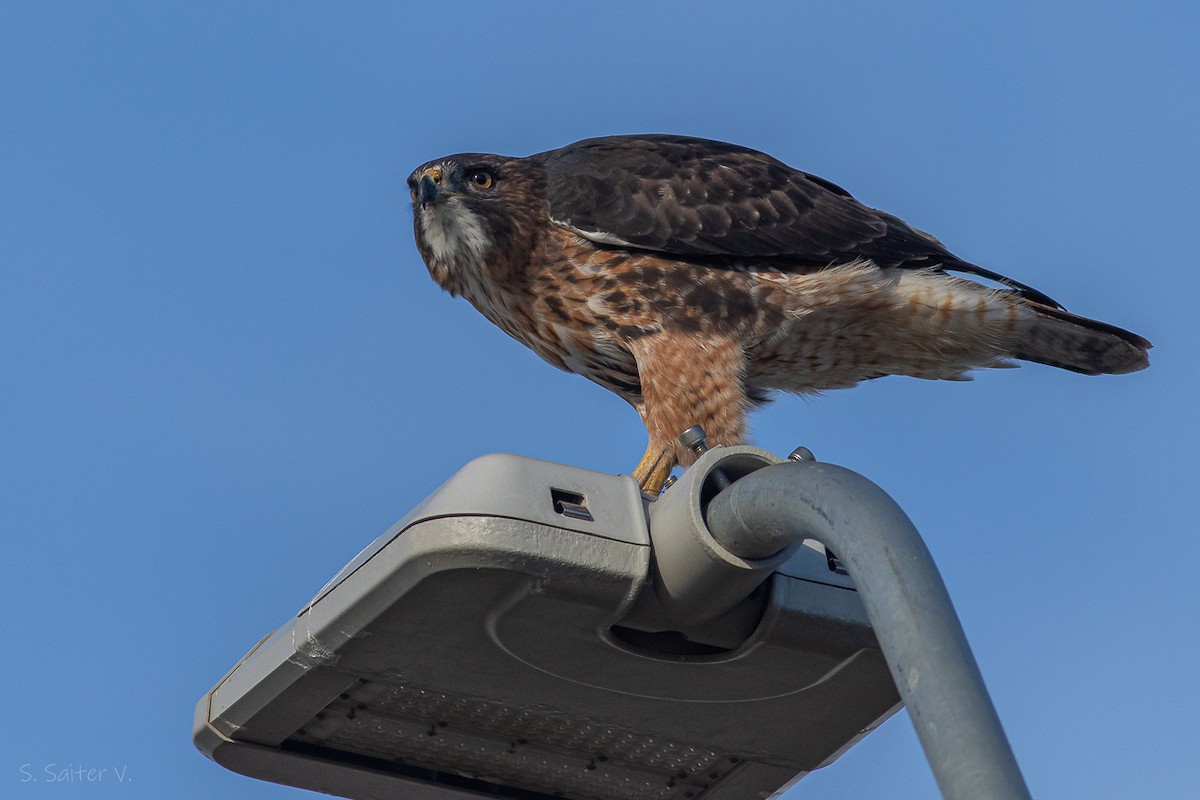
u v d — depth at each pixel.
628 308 13.63
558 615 6.30
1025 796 4.37
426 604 6.28
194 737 7.44
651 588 6.22
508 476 6.12
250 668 7.07
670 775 7.71
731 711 7.03
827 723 7.11
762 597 6.47
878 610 4.92
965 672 4.69
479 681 6.84
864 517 5.14
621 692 6.88
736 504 5.84
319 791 7.73
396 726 7.28
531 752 7.50
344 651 6.62
